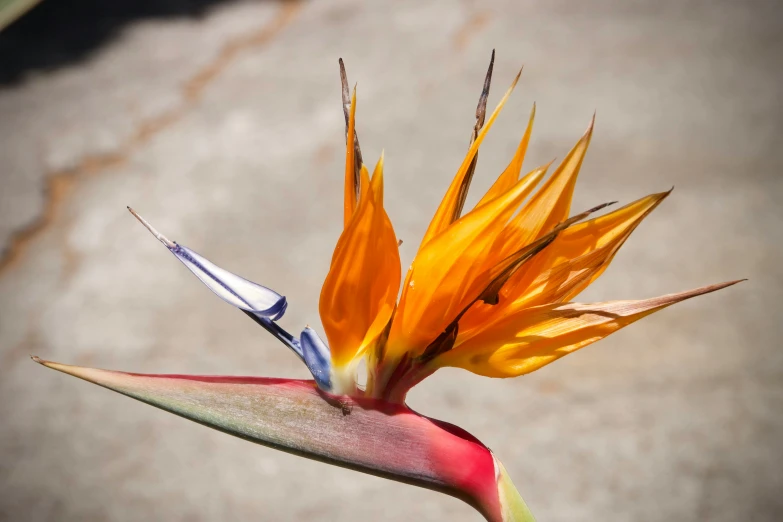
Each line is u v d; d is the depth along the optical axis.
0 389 1.85
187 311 2.03
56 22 3.51
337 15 3.46
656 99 2.68
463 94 2.79
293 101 2.85
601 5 3.35
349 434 0.68
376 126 2.67
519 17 3.28
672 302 0.67
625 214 0.69
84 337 1.96
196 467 1.66
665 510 1.46
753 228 2.11
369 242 0.66
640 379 1.73
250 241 2.21
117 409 1.82
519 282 0.69
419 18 3.34
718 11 3.23
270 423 0.68
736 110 2.59
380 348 0.69
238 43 3.29
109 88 3.01
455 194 0.69
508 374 0.68
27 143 2.71
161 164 2.58
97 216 2.37
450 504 1.56
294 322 1.93
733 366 1.73
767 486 1.47
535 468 1.55
